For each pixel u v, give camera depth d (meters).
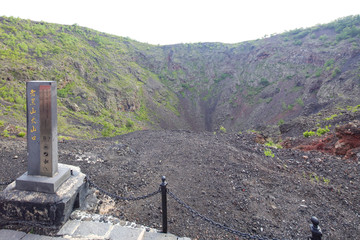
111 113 39.78
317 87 45.84
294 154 9.16
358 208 4.81
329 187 5.72
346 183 6.25
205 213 4.05
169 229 3.54
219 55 80.94
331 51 50.41
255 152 9.34
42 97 3.41
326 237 3.68
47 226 3.27
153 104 56.28
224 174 5.97
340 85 37.62
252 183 5.50
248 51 75.88
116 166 6.16
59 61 39.97
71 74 39.97
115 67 56.81
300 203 4.71
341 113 17.22
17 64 32.66
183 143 9.80
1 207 3.36
